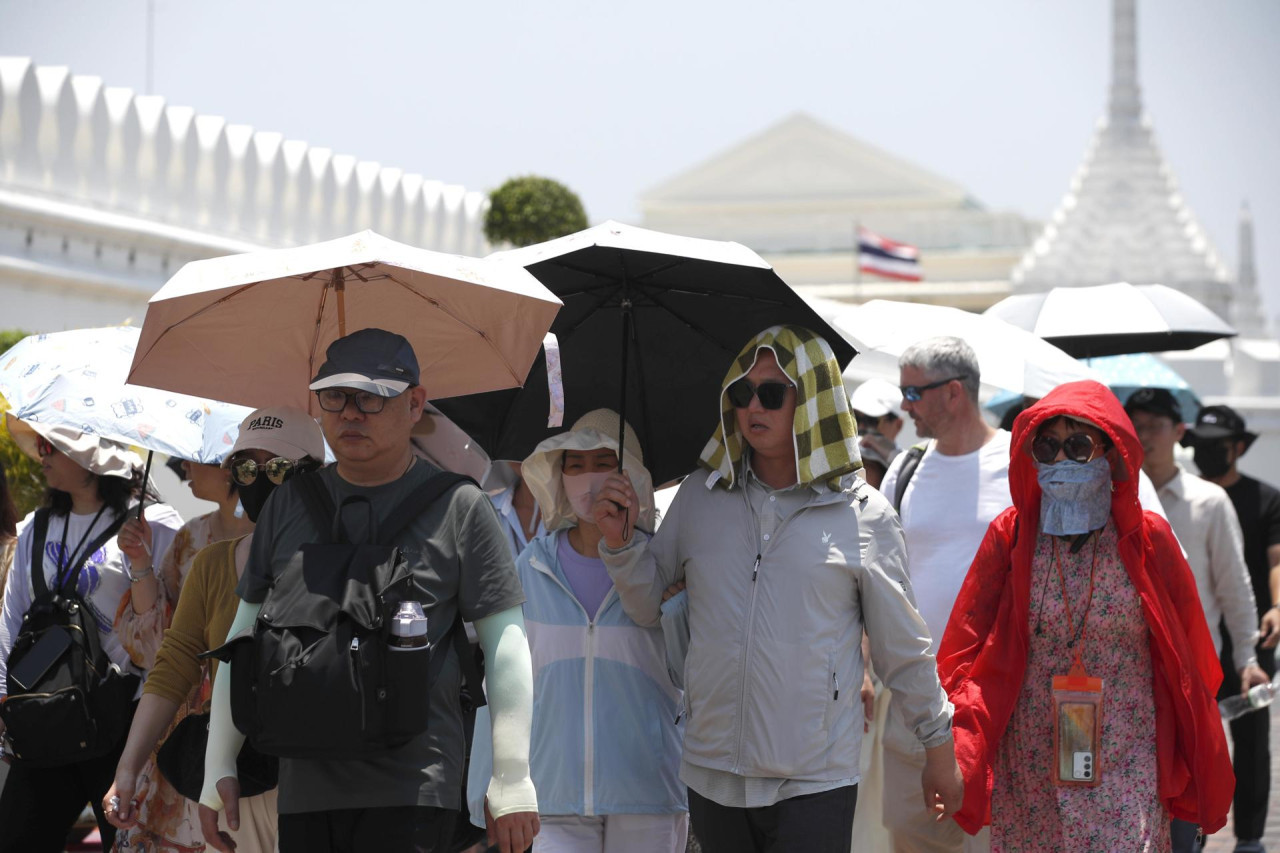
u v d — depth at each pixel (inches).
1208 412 1102.4
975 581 655.8
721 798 588.7
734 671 585.9
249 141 1673.2
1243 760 1043.9
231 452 615.2
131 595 682.2
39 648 694.5
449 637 488.1
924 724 592.7
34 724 680.4
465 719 531.2
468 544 487.2
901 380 753.0
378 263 506.0
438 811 474.6
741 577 594.9
